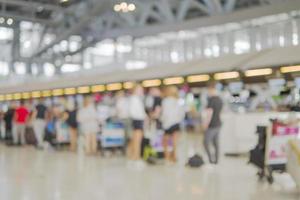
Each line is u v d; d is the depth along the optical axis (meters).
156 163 9.47
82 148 13.44
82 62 32.28
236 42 25.52
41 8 24.20
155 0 22.12
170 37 29.05
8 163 9.49
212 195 5.90
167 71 17.14
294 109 10.16
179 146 13.85
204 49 26.98
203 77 15.31
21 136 14.55
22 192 6.08
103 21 27.22
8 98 26.34
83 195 5.88
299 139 6.08
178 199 5.65
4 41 31.28
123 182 6.98
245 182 6.95
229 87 14.44
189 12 25.78
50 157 10.83
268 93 13.82
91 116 11.41
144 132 9.79
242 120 10.87
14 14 23.53
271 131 6.81
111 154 11.45
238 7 24.09
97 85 20.09
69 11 22.73
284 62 12.70
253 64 13.65
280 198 5.73
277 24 23.45
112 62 32.75
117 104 11.15
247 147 10.81
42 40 27.30
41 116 13.73
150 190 6.27
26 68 30.23
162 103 9.56
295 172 5.97
